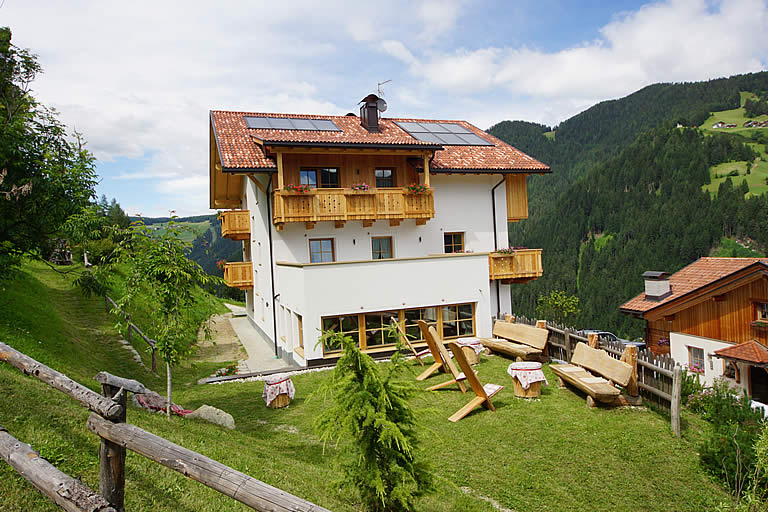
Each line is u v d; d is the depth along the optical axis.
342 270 14.52
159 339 7.89
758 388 15.51
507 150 20.86
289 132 17.80
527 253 18.38
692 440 8.20
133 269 8.14
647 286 20.89
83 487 3.17
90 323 17.52
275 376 10.62
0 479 4.31
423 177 18.38
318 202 15.94
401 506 4.91
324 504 5.24
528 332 13.77
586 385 9.81
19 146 9.95
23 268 21.02
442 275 15.84
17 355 4.59
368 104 19.66
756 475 6.40
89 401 3.56
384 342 15.21
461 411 9.38
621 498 6.52
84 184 11.12
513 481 6.91
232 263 22.38
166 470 5.24
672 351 18.91
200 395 11.51
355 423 4.64
